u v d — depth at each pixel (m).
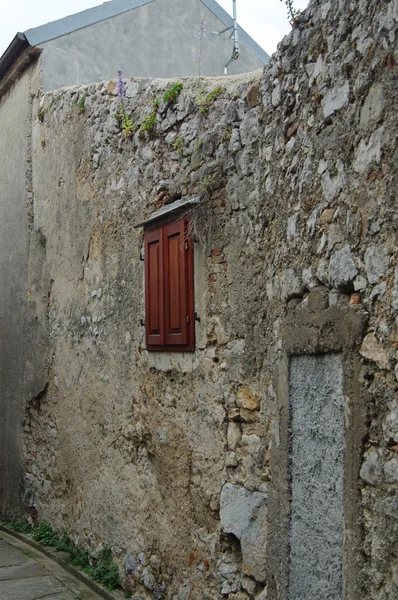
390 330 2.58
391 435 2.54
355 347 2.76
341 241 2.94
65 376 6.73
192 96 4.68
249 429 3.97
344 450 2.81
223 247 4.26
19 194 8.01
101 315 5.99
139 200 5.36
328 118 3.09
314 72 3.24
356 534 2.68
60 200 6.95
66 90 6.86
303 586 3.14
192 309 4.52
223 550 4.13
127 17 8.70
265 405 3.80
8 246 8.31
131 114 5.49
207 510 4.31
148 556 5.02
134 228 5.43
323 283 3.08
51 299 7.14
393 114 2.61
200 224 4.40
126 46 8.65
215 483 4.23
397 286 2.55
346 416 2.81
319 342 3.03
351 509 2.72
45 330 7.24
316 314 3.09
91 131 6.26
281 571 3.34
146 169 5.25
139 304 5.34
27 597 5.32
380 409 2.62
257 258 3.95
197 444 4.45
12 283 8.15
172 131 4.91
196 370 4.49
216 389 4.27
